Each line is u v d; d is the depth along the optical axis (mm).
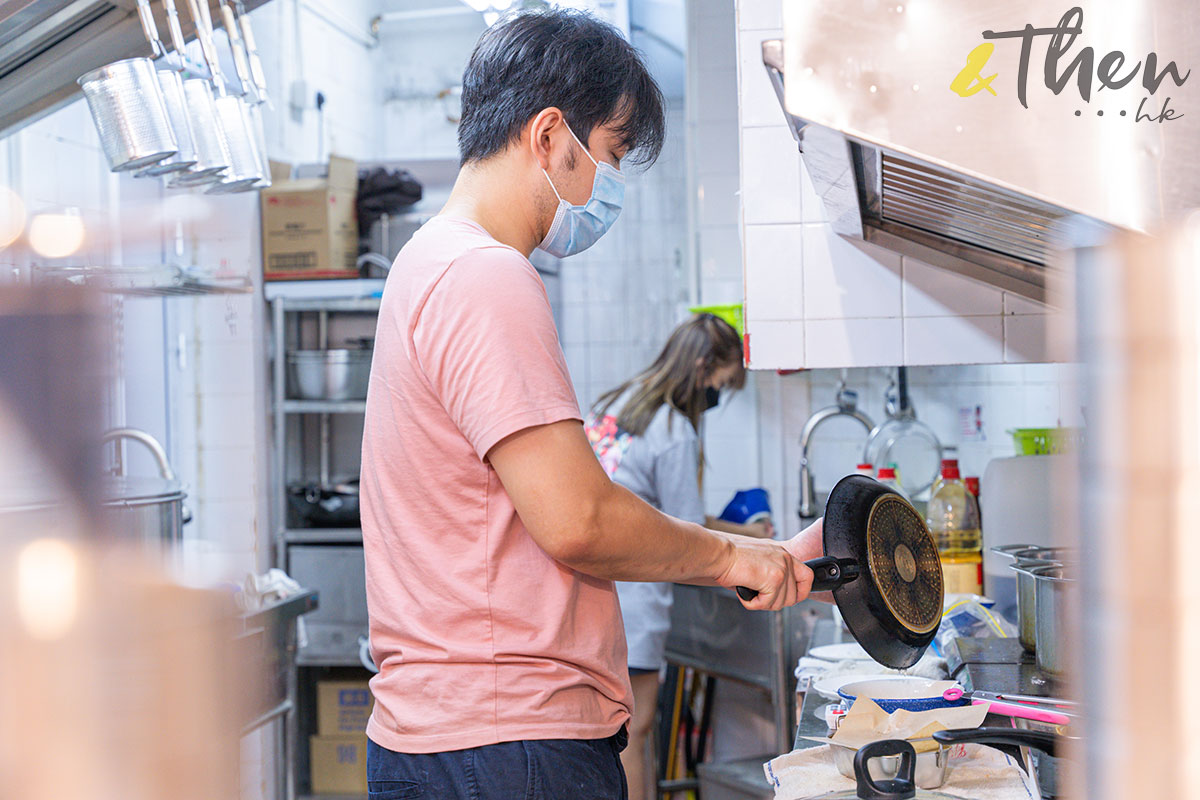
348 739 3621
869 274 1815
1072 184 923
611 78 1153
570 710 1071
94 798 277
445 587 1057
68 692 274
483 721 1042
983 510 2084
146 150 1501
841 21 923
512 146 1144
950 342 1806
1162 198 913
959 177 972
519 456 976
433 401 1039
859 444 3230
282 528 3605
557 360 1014
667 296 4551
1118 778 382
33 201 397
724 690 3215
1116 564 379
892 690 1249
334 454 4070
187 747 287
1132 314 375
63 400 268
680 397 2721
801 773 1124
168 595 287
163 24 1653
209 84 1724
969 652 1553
